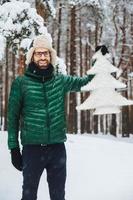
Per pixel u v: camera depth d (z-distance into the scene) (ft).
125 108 110.93
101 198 19.26
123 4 93.40
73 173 23.30
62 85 14.15
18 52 31.73
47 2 39.73
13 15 30.81
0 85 118.32
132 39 102.22
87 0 80.59
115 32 94.12
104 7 84.43
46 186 20.36
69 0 80.07
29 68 13.97
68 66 116.26
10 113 14.10
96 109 12.86
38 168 13.87
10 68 127.65
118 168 24.97
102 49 13.74
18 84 13.97
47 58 13.94
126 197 19.48
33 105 13.75
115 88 13.35
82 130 114.62
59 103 14.01
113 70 13.41
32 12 31.14
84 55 128.98
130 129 118.32
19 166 14.34
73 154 27.96
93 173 23.50
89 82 13.41
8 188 19.72
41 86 13.80
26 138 13.84
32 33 31.07
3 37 30.81
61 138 13.99
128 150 31.48
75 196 19.48
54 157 13.97
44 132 13.73
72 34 99.35
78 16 105.19
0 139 29.68
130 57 103.40
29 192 13.94
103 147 31.58
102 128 131.75
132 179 22.34
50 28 103.76
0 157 24.86
